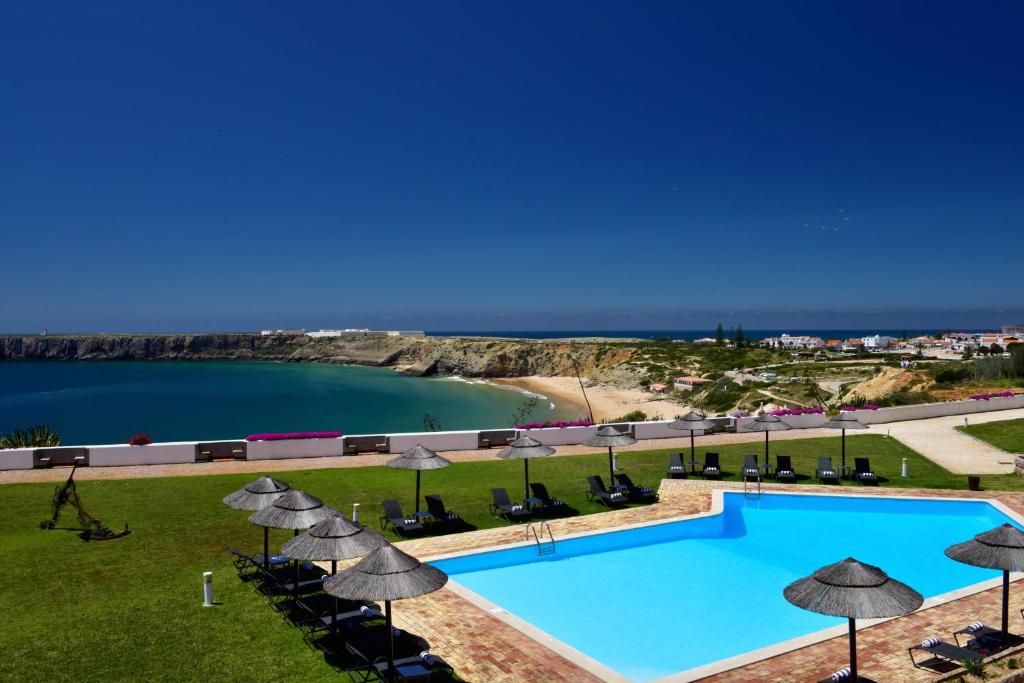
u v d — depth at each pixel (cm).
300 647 1075
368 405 9256
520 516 1902
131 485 2084
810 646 1116
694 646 1200
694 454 2789
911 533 1872
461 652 1080
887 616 830
